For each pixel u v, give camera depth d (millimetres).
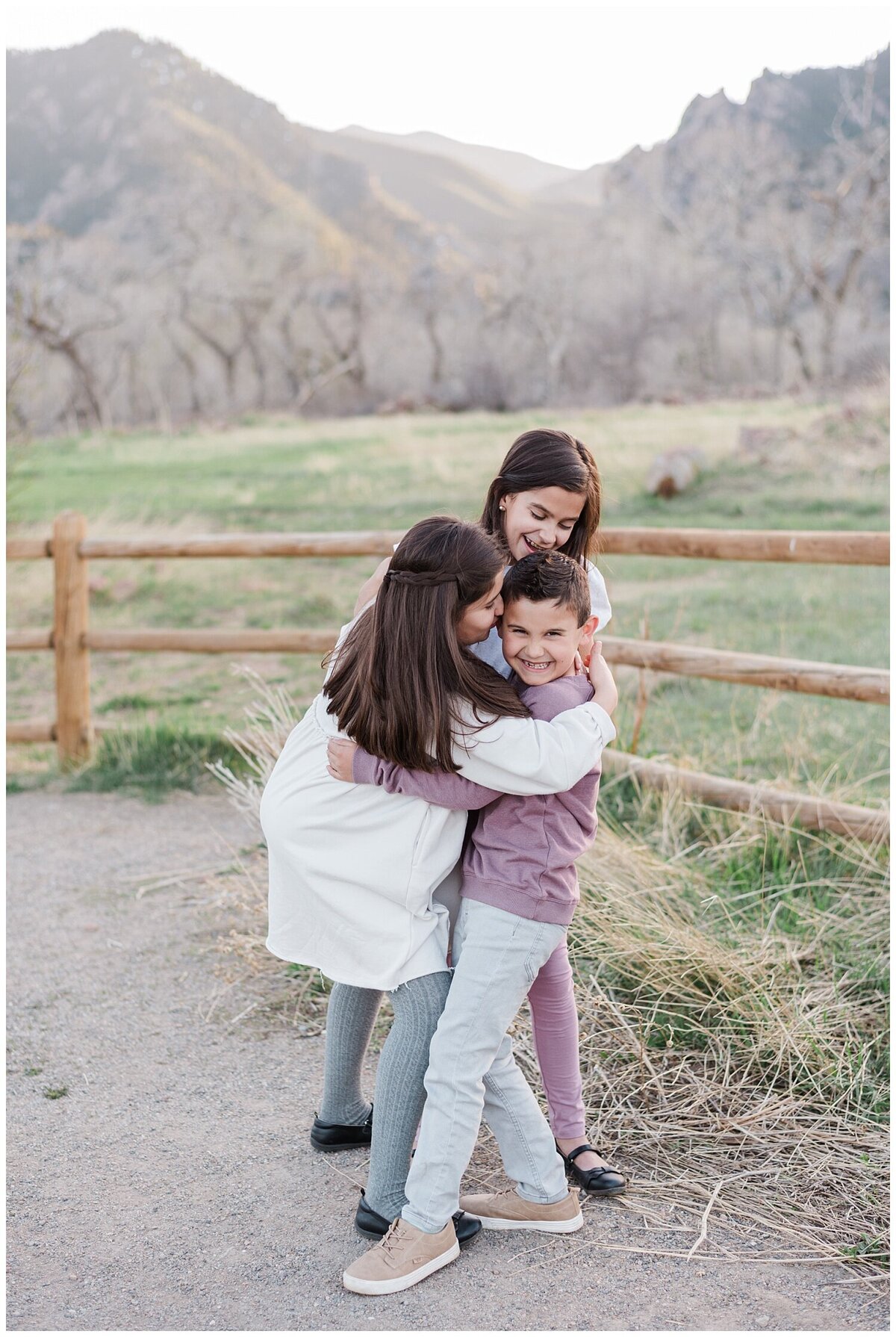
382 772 1996
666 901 3281
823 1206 2178
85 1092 2660
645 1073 2621
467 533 1963
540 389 37156
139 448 20672
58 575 5367
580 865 3332
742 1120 2447
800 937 3223
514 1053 2709
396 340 40812
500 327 39375
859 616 7418
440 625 1913
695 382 35562
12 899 3854
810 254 32281
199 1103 2605
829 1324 1846
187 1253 2055
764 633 7133
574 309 38250
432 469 14773
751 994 2805
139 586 9719
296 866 2076
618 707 5637
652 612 7895
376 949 2029
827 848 3713
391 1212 2055
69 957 3398
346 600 8984
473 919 2023
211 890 3861
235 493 14016
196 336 41469
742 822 3912
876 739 5074
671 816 4016
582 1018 2814
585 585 2037
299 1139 2449
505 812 2041
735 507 10875
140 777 5164
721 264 36375
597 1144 2389
